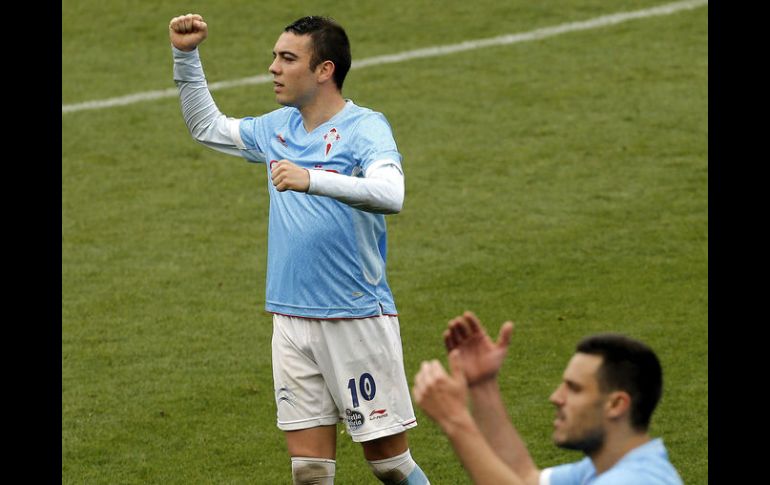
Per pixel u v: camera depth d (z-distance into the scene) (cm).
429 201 4159
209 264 3816
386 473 2320
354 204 2020
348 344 2241
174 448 2802
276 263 2266
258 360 3225
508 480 1434
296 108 2275
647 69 5094
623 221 3975
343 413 2280
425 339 3297
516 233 3925
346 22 5594
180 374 3152
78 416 2939
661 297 3491
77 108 4956
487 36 5453
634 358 1469
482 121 4747
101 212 4162
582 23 5516
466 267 3716
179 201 4250
